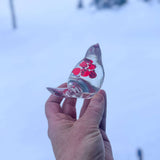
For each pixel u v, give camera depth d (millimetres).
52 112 357
